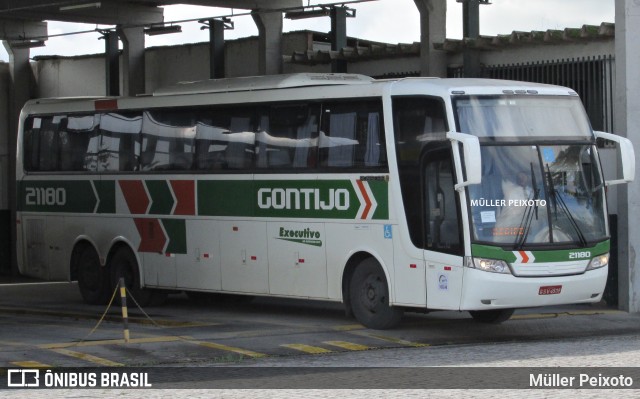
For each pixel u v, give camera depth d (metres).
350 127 18.75
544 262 16.91
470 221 16.69
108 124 23.83
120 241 23.48
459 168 16.80
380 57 28.64
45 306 24.62
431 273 17.30
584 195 17.48
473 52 26.28
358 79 20.33
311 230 19.34
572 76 24.69
